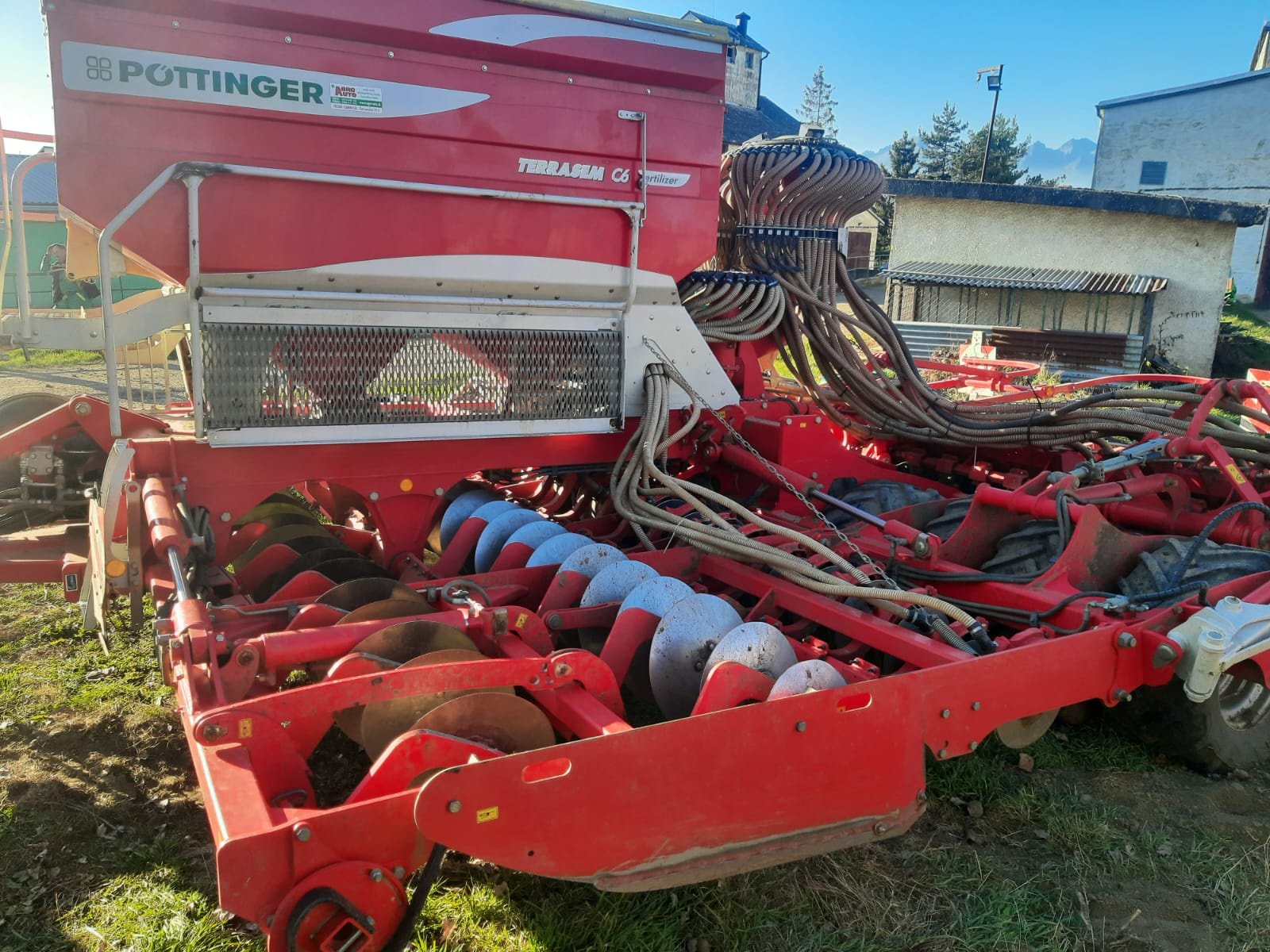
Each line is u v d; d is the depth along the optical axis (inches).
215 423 135.7
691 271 171.8
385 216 144.3
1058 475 156.5
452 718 92.2
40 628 186.4
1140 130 1278.3
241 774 82.1
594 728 93.3
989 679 109.0
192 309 132.4
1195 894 113.5
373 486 155.6
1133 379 212.8
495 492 198.2
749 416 183.5
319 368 141.4
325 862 77.7
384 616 115.0
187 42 129.3
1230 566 140.4
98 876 112.6
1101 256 761.6
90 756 139.3
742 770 93.0
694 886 111.1
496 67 148.3
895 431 207.0
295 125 136.7
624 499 158.6
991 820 128.7
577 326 160.4
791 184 194.5
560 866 84.8
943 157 2295.8
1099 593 131.6
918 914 108.5
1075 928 106.5
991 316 759.7
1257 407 291.4
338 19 135.9
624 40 156.2
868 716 99.8
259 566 149.0
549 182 155.2
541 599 141.6
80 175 127.6
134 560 127.6
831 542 150.8
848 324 202.1
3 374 537.3
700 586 149.9
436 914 104.7
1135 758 146.3
